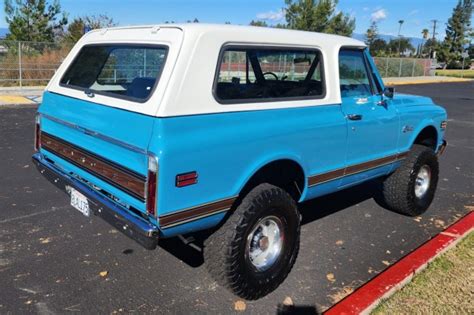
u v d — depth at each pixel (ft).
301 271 12.80
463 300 11.27
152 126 8.92
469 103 64.90
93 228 15.01
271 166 11.38
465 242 14.57
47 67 61.26
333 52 12.61
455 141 34.35
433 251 13.65
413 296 11.35
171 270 12.49
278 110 10.98
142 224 9.26
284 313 10.78
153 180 8.89
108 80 11.38
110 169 10.23
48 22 82.12
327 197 19.22
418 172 16.67
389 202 17.07
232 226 10.29
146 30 10.78
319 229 15.88
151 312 10.58
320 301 11.34
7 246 13.50
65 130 12.03
